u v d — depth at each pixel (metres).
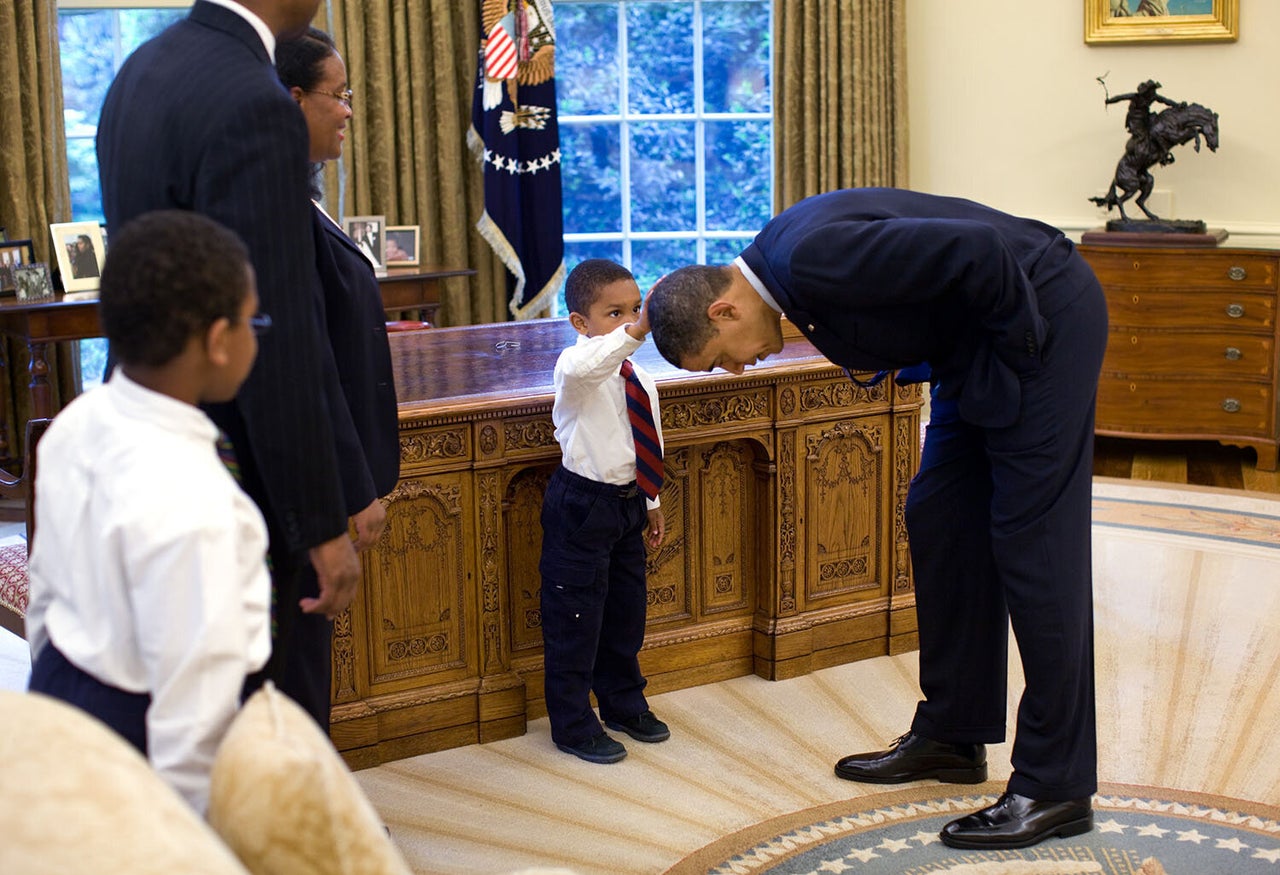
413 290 6.29
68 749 1.17
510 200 6.57
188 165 1.91
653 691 3.77
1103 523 5.31
